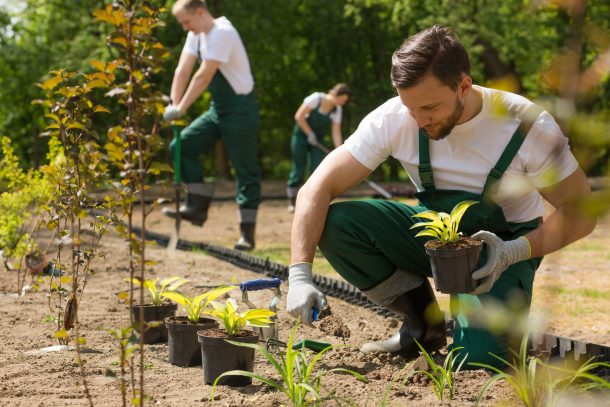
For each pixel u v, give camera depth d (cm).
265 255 804
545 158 309
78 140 291
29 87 2406
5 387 301
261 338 365
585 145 115
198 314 345
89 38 2300
